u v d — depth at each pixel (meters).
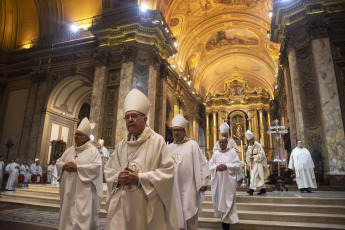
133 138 2.34
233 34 22.89
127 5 14.06
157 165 2.14
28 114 15.25
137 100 2.28
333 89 9.83
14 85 16.52
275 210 5.55
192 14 19.02
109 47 13.76
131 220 1.97
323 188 8.33
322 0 10.73
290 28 11.47
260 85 29.91
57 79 15.29
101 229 4.78
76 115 17.48
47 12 16.89
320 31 10.57
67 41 15.47
